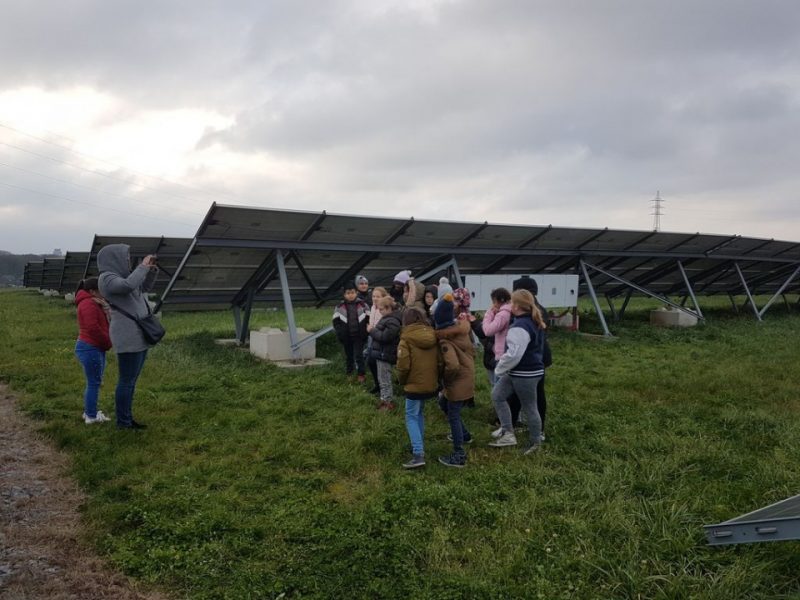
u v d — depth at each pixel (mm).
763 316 19984
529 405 6059
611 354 12062
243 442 6352
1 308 22781
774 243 18062
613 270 17281
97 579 3711
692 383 9094
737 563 3746
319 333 10930
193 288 11930
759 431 6688
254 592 3561
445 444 6340
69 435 6238
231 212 9617
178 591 3619
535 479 5250
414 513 4566
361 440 6258
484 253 13414
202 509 4652
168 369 9836
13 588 3537
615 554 3955
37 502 4777
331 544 4137
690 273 19297
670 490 4977
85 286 6777
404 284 8828
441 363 5621
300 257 11562
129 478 5211
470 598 3494
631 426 6910
